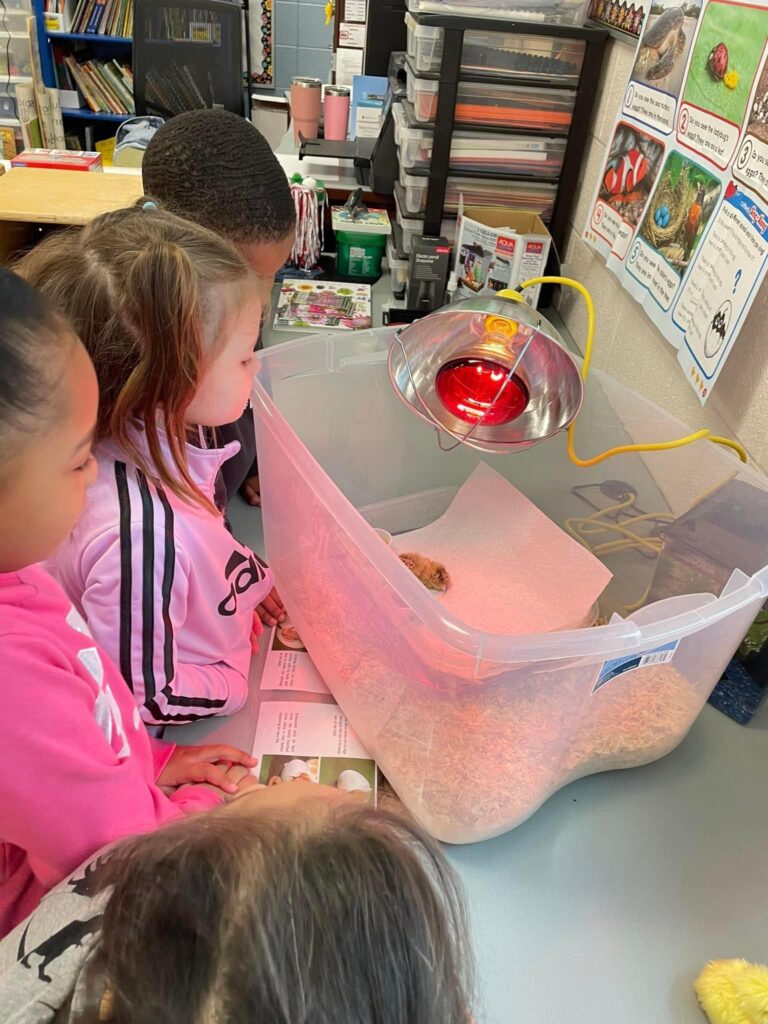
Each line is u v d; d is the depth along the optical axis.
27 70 2.68
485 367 0.70
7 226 1.30
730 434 0.84
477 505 0.98
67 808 0.49
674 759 0.73
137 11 2.21
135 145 1.93
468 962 0.32
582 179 1.36
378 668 0.63
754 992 0.52
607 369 1.21
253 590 0.79
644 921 0.59
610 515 0.94
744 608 0.61
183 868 0.29
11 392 0.36
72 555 0.61
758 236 0.76
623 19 1.20
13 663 0.45
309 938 0.27
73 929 0.41
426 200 1.38
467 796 0.59
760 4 0.77
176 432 0.64
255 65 3.41
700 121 0.89
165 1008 0.26
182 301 0.58
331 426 0.91
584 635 0.53
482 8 1.23
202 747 0.69
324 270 1.57
